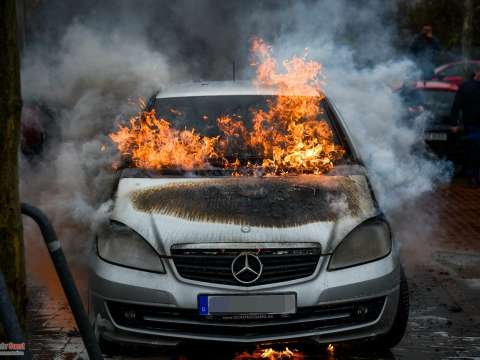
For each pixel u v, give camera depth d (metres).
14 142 2.88
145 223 4.21
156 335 4.06
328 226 4.18
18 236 2.91
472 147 10.53
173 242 4.08
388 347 4.53
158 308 4.04
